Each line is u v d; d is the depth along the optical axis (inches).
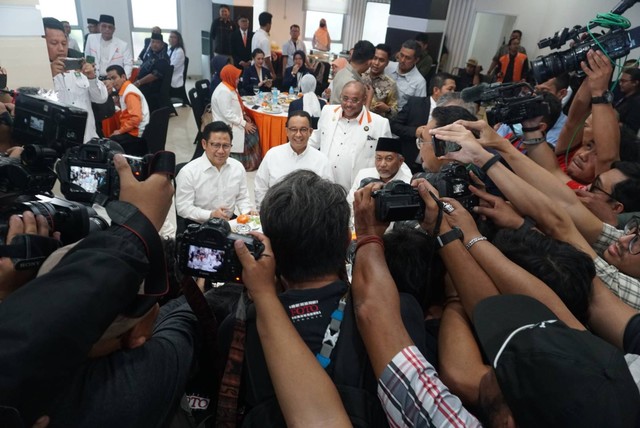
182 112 265.3
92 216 33.4
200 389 34.1
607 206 55.9
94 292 18.8
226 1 309.4
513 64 251.6
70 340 17.7
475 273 31.0
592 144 66.2
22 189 37.1
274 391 26.4
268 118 182.2
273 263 26.9
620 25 55.9
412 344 25.8
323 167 102.9
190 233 28.1
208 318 31.4
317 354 27.3
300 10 360.8
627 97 128.2
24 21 121.1
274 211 28.7
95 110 157.6
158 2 329.1
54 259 22.5
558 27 259.3
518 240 34.6
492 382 24.0
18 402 16.5
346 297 29.6
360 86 108.3
